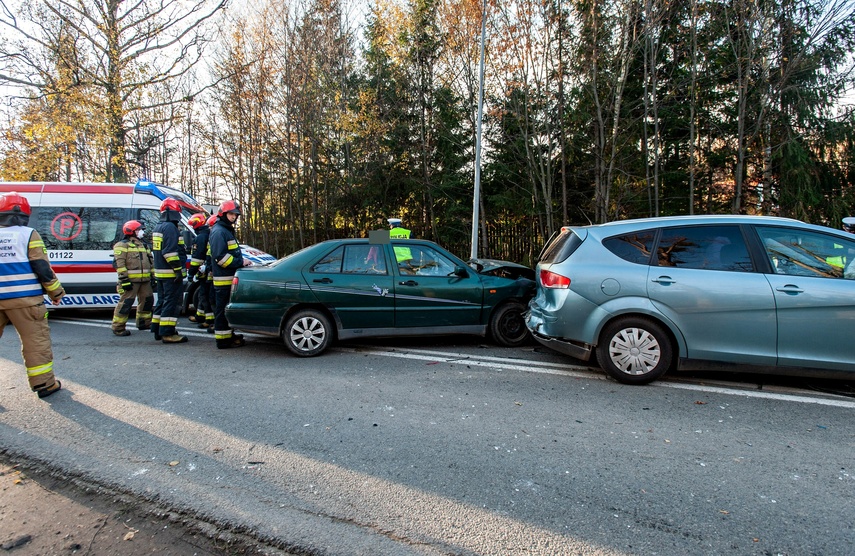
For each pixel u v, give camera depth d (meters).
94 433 3.46
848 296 4.15
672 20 12.27
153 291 7.79
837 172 12.13
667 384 4.69
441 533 2.34
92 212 8.20
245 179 19.22
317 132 17.39
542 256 5.78
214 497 2.64
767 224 4.52
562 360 5.61
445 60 15.28
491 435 3.48
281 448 3.25
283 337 5.75
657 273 4.54
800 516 2.49
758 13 10.46
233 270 6.14
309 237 19.25
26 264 4.05
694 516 2.48
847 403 4.16
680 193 13.64
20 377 4.80
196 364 5.38
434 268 6.14
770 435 3.49
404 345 6.39
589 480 2.85
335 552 2.21
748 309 4.31
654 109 11.65
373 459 3.10
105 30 15.66
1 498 2.63
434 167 17.12
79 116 14.81
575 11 11.89
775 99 11.09
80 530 2.35
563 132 12.81
